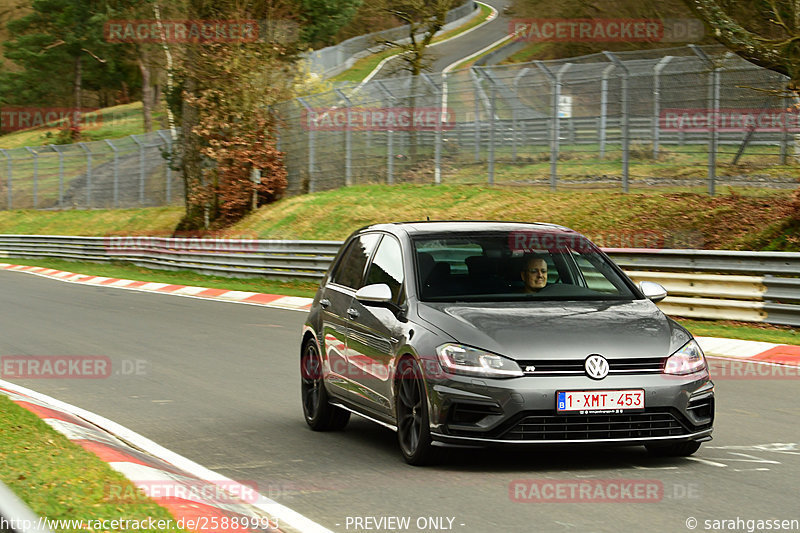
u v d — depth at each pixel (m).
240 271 101.31
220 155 128.38
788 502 20.94
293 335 57.38
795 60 64.62
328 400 30.48
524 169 102.62
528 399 22.83
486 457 25.78
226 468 25.33
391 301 26.86
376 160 119.69
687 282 58.78
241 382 40.78
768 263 55.50
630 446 24.41
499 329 23.91
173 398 37.00
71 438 25.86
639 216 82.94
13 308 74.25
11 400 29.61
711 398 24.53
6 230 182.75
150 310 73.00
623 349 23.58
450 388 23.50
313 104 128.75
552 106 97.56
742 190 82.62
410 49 141.25
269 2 134.50
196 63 132.12
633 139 93.81
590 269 27.58
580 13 162.62
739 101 82.56
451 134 110.44
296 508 20.94
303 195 127.50
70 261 138.12
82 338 56.06
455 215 98.75
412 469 24.66
